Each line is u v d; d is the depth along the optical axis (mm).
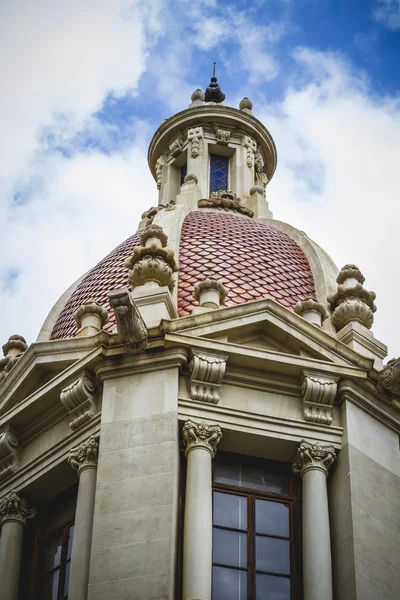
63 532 37625
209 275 42125
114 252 46188
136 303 38500
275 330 37969
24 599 37312
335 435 37031
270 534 36062
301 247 44844
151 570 33281
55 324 44188
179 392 36594
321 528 35344
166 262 39906
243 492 36500
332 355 38000
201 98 56406
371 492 36156
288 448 36938
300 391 37500
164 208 47594
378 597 34312
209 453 35812
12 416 38594
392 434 37938
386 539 35469
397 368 37406
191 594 33250
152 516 34125
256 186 51531
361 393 37656
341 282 41812
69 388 37312
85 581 34188
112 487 34844
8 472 38719
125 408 36312
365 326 40531
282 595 35219
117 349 37125
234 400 37031
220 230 44750
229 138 54094
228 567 35312
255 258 43219
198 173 52656
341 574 34844
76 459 36500
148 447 35406
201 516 34562
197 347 36875
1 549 37625
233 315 37656
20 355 41312
